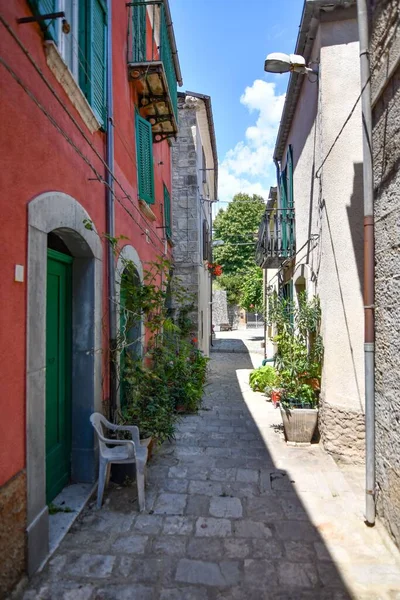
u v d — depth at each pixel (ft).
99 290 12.96
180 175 33.27
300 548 9.66
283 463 15.14
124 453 11.93
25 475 8.03
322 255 17.04
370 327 11.00
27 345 8.10
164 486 12.98
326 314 16.48
